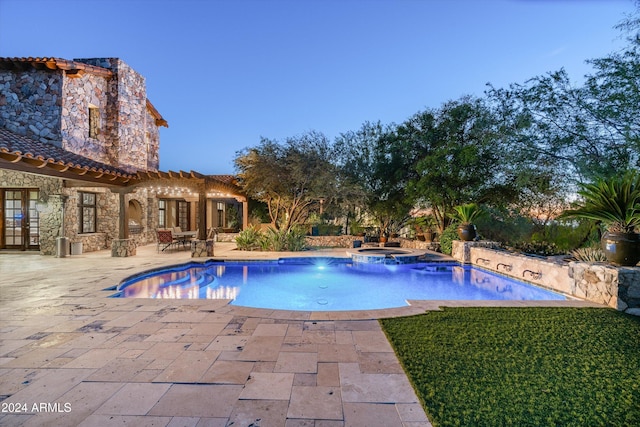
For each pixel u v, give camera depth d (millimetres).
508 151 10953
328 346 3609
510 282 8852
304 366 3117
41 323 4375
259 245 14016
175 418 2299
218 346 3604
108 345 3625
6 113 11727
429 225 16406
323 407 2438
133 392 2643
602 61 9094
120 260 10594
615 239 5414
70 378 2873
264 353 3416
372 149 16688
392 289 8406
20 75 11773
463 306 5309
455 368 3057
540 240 12281
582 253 8719
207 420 2275
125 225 11719
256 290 8219
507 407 2424
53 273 8211
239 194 16797
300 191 15969
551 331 4074
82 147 12719
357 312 4918
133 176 11539
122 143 14312
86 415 2330
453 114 13922
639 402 2504
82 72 12312
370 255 11539
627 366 3125
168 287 8320
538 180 10641
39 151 9414
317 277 9680
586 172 9492
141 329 4148
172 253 12578
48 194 11609
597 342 3723
